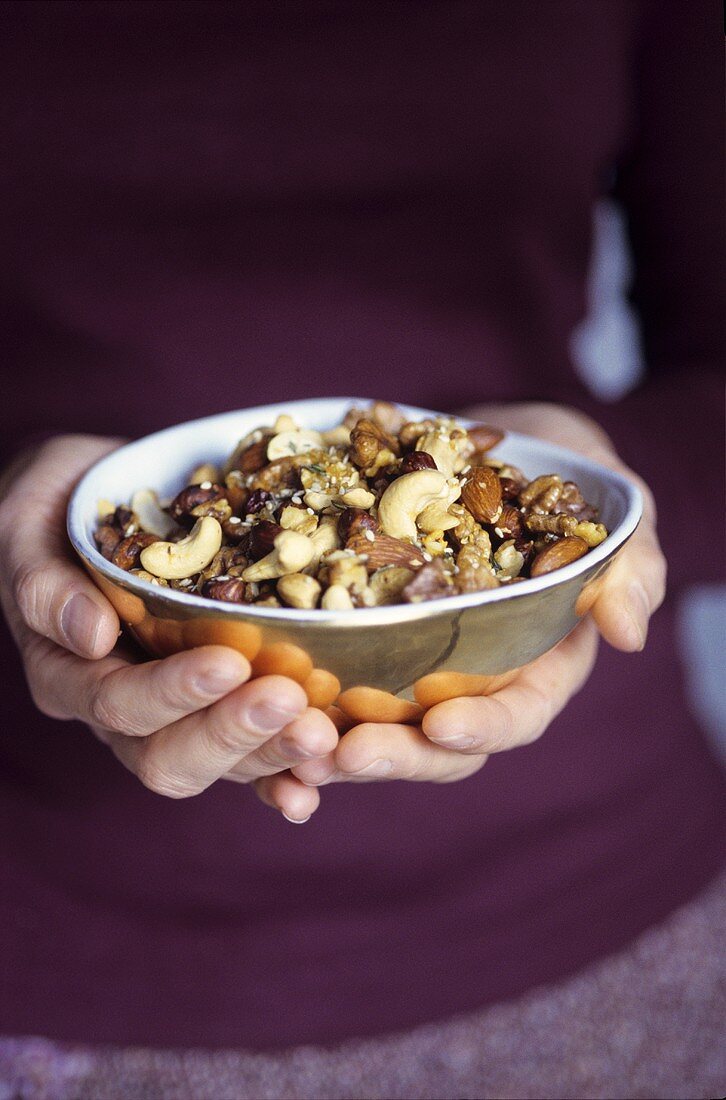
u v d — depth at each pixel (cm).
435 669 42
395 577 43
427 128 64
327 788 63
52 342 66
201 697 40
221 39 62
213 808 62
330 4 62
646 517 53
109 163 63
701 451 63
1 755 63
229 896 64
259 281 65
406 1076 67
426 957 65
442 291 67
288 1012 64
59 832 63
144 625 43
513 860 65
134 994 64
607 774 66
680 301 73
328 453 51
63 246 64
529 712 46
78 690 46
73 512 48
